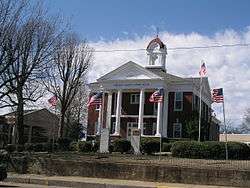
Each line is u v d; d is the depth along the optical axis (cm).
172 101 6084
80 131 7769
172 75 6381
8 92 3809
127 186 2397
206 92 6669
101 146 4259
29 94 4141
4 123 6262
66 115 7469
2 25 3472
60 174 3019
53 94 5262
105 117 6278
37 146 4506
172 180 2619
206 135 6053
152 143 4097
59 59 4966
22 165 3194
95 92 6372
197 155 3294
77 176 2931
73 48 5344
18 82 3816
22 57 3744
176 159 3142
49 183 2634
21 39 3659
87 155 3559
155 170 2678
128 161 2958
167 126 6022
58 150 4684
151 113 6122
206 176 2533
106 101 6347
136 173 2736
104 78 6278
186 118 5962
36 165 3147
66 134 7356
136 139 4094
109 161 2953
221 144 3262
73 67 5578
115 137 5978
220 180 2497
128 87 6141
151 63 6694
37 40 3828
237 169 2511
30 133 7325
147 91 6203
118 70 6225
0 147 4656
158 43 6688
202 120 6041
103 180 2684
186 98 6034
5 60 3544
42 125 7550
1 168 2492
